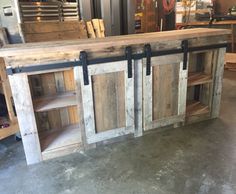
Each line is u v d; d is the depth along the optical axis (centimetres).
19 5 263
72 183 190
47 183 192
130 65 220
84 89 211
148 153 227
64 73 242
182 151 227
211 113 288
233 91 382
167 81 244
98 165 212
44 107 212
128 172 201
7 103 245
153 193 176
